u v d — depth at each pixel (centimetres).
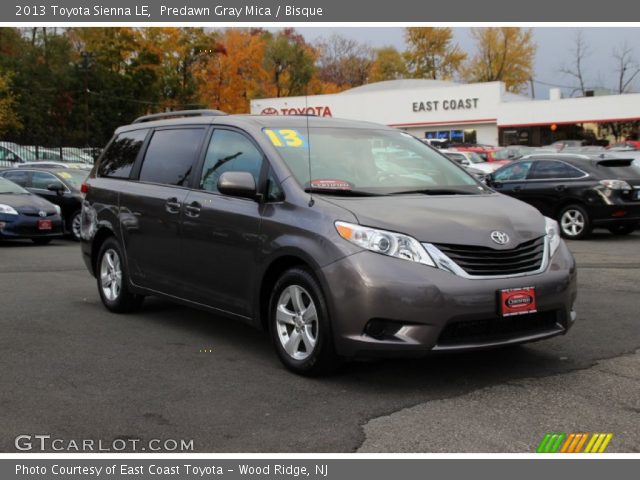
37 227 1366
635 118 4484
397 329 437
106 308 722
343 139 573
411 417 411
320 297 461
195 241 576
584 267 993
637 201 1320
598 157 1383
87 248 734
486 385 467
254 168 539
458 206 493
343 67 7631
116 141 736
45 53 5841
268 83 4566
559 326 483
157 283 630
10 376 494
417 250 441
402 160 572
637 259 1076
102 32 5088
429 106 5122
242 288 531
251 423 404
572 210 1356
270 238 500
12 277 938
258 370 505
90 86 4847
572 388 461
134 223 654
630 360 524
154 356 545
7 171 1605
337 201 481
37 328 638
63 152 3484
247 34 4662
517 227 480
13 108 4459
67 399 446
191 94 4819
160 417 414
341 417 412
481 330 452
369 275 436
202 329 634
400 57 7656
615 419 406
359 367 506
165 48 4900
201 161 598
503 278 450
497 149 3155
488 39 7162
